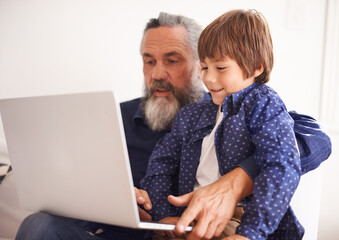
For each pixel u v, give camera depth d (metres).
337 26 1.45
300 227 0.78
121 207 0.64
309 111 1.51
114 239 1.07
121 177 0.62
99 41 1.53
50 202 0.77
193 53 1.36
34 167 0.76
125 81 1.54
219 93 0.92
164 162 1.07
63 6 1.53
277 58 1.47
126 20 1.51
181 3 1.49
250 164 0.79
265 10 1.46
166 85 1.37
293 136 0.77
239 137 0.86
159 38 1.36
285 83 1.49
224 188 0.75
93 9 1.52
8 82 1.58
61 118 0.66
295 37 1.47
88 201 0.69
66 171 0.70
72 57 1.55
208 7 1.48
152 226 0.66
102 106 0.60
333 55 1.46
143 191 0.99
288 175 0.71
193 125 1.04
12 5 1.54
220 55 0.86
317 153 0.84
